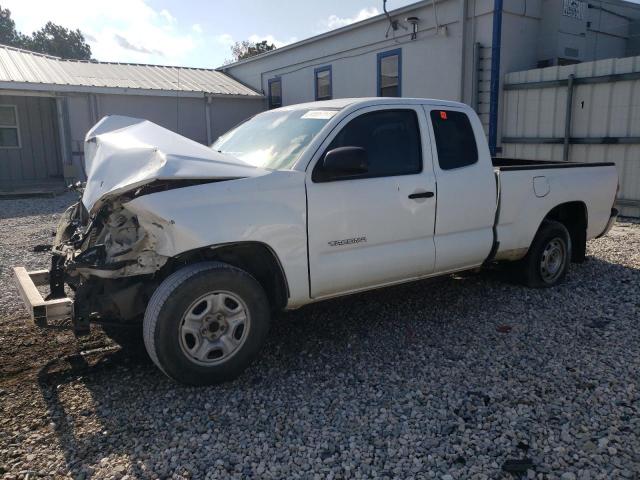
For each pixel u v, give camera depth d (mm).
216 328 3699
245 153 4625
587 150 11109
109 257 3678
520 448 3045
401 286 5969
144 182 3529
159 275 3846
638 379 3812
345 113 4371
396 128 4605
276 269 4012
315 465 2920
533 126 11992
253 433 3219
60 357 4262
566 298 5582
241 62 22188
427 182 4621
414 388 3740
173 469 2891
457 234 4934
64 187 16484
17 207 12922
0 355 4289
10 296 5773
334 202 4125
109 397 3643
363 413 3434
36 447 3086
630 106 10359
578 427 3227
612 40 14438
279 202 3891
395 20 14648
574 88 11156
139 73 20703
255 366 4102
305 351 4359
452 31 13148
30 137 18688
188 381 3639
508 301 5488
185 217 3549
